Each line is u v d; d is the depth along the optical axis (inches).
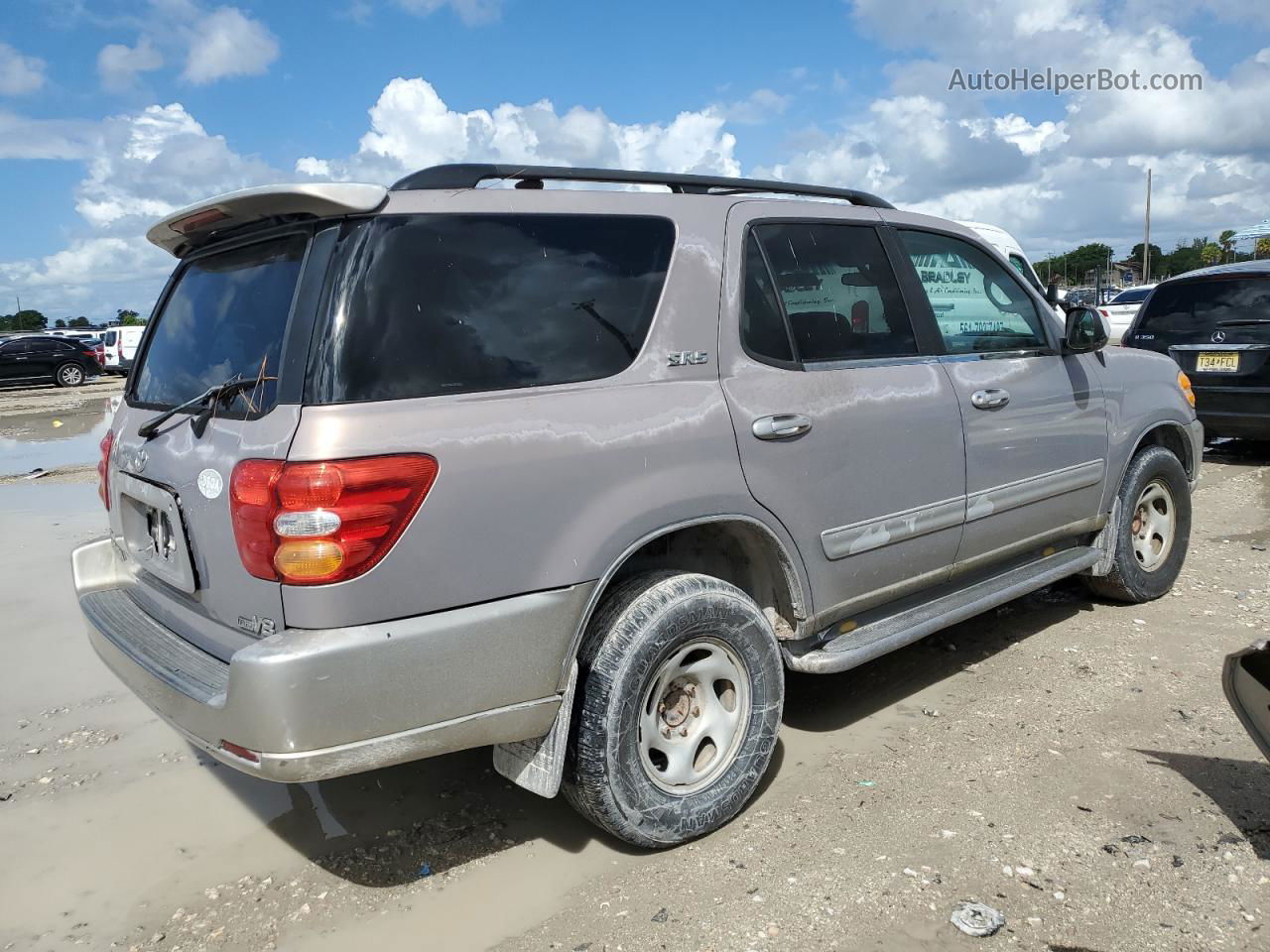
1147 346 345.1
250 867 117.0
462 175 108.9
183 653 107.3
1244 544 238.2
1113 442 178.7
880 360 139.1
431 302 99.9
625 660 106.7
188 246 130.0
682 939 99.1
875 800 124.6
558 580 102.2
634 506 107.3
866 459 132.6
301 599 90.3
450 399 98.0
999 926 98.3
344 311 95.1
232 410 101.0
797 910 102.5
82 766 144.6
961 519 148.1
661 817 112.2
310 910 107.7
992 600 152.9
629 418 108.4
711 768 118.6
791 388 125.0
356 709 91.3
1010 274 168.6
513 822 125.4
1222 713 145.0
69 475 416.5
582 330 109.2
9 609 222.4
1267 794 121.5
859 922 100.0
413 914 106.3
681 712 116.9
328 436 90.6
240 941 102.9
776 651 122.2
